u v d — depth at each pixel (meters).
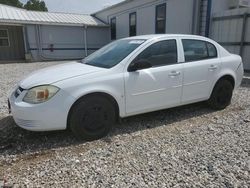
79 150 3.28
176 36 4.32
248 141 3.53
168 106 4.22
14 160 3.03
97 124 3.57
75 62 4.50
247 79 8.41
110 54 4.14
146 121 4.37
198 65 4.42
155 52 4.01
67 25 19.39
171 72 4.07
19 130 3.92
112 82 3.57
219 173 2.69
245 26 9.46
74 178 2.62
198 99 4.60
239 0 11.04
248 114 4.74
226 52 5.02
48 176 2.67
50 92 3.23
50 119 3.24
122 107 3.74
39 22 18.16
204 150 3.25
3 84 8.36
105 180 2.58
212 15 10.90
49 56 19.50
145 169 2.79
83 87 3.38
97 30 21.11
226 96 5.04
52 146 3.40
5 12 18.45
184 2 11.99
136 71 3.77
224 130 3.95
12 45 18.44
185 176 2.64
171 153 3.17
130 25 17.52
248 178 2.60
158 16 14.22
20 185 2.50
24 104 3.24
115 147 3.36
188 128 4.05
